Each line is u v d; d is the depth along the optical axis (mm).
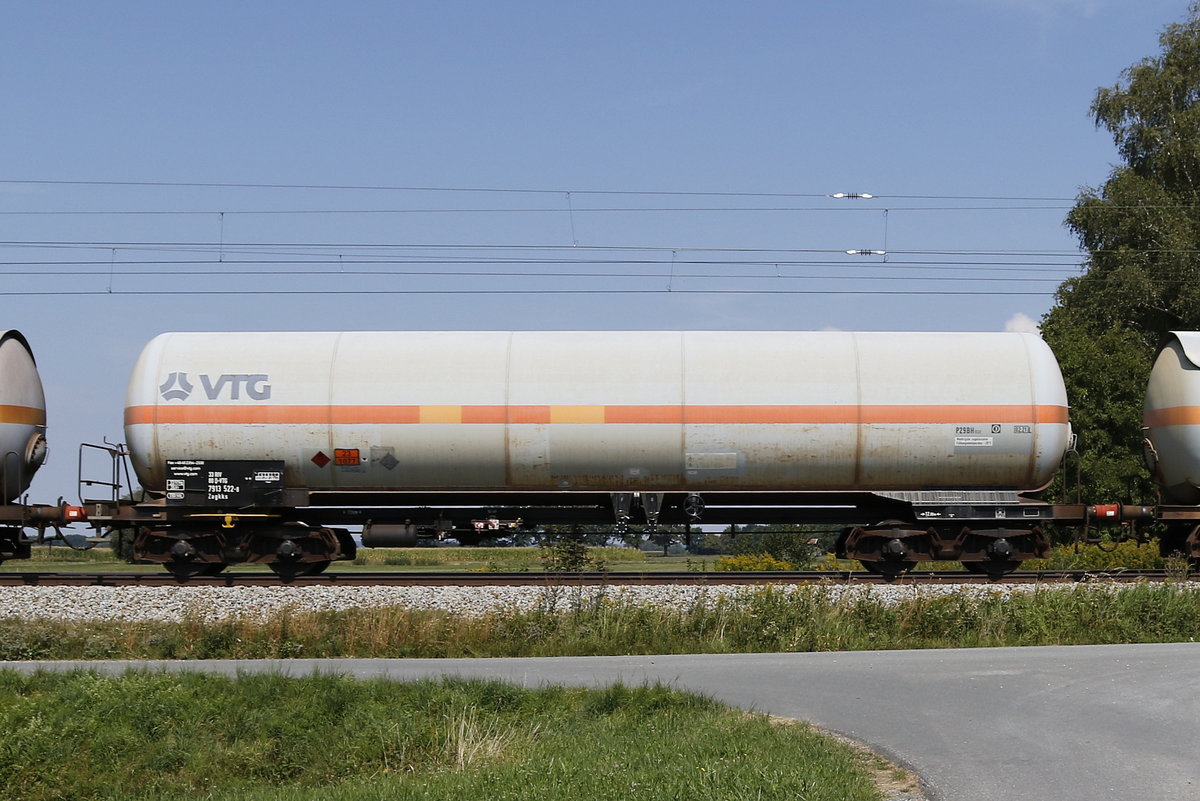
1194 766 8789
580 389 21531
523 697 12258
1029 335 22484
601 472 21672
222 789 10969
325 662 15430
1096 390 36312
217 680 13375
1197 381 22594
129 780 11336
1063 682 12477
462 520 22641
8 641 16312
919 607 17469
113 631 16859
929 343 22125
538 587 19391
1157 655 14508
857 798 7895
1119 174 46000
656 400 21453
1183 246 43500
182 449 21656
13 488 22594
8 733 11898
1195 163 45688
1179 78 46156
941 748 9562
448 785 9305
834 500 22609
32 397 22938
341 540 22750
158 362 21969
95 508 22047
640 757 9258
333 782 10781
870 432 21484
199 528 21984
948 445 21562
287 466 21719
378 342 22188
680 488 21859
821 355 21844
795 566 30922
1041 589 18469
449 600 18875
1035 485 22234
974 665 13938
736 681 13258
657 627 16906
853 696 12125
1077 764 8898
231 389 21703
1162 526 31109
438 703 12117
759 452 21500
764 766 8625
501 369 21719
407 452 21562
